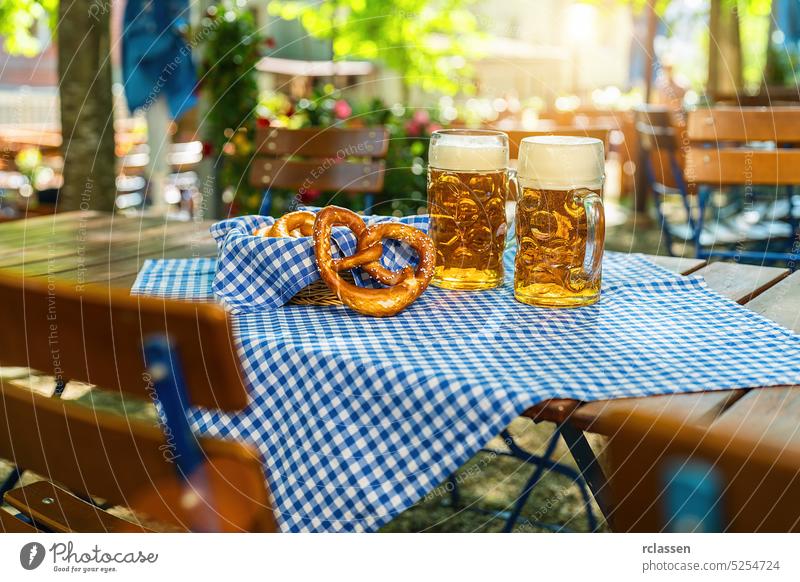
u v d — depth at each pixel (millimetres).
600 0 7320
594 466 1125
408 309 1157
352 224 1189
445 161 1219
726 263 1494
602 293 1245
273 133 2373
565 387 876
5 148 4754
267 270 1156
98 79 3592
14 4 5059
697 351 1002
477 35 6121
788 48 6234
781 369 941
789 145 3088
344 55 5883
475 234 1231
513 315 1133
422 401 888
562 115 5352
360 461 920
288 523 962
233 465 741
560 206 1138
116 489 791
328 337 1021
